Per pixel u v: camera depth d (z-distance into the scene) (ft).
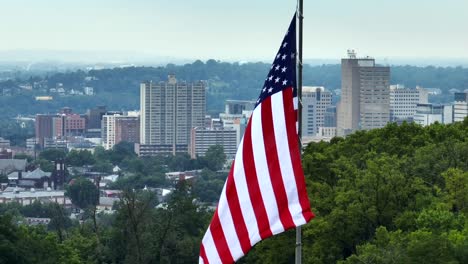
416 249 606.55
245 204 358.43
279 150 357.82
